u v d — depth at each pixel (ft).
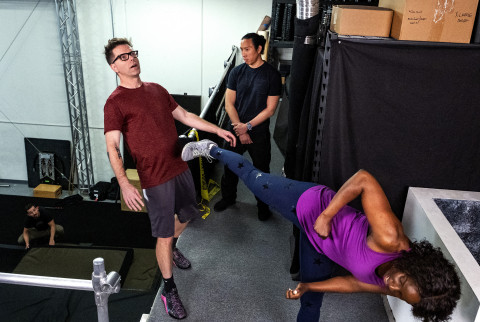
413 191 8.36
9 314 15.30
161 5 33.50
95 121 39.47
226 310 8.64
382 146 8.27
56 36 36.86
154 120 7.36
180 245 10.67
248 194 13.33
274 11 21.13
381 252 5.56
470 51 7.43
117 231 33.45
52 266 19.84
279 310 8.70
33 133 40.68
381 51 7.55
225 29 33.65
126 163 37.91
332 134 8.18
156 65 35.73
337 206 5.73
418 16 7.30
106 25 35.12
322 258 7.05
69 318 15.25
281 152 17.78
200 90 36.32
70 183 40.86
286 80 23.84
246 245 10.77
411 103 7.89
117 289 5.05
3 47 37.45
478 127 7.96
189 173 8.32
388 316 8.55
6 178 42.60
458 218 8.21
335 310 8.71
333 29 8.70
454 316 6.26
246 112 11.14
